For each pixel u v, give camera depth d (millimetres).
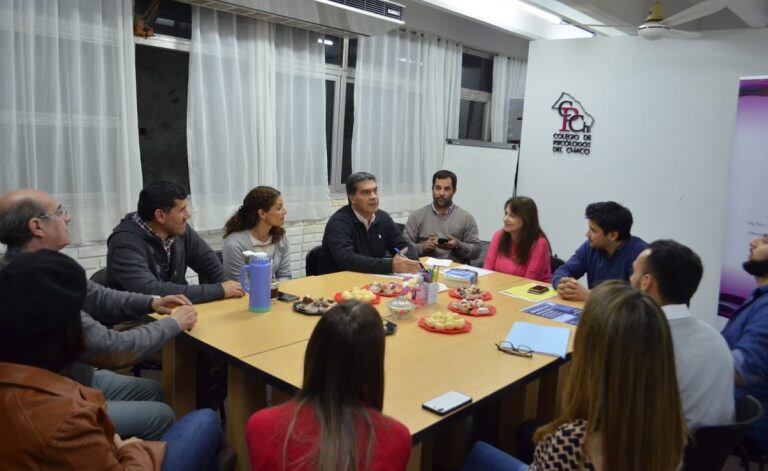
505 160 5176
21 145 2990
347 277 2951
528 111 5023
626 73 4504
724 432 1429
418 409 1528
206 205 3799
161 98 3729
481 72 6012
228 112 3859
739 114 3709
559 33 5707
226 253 2936
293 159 4320
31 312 1108
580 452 1048
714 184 4223
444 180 4031
